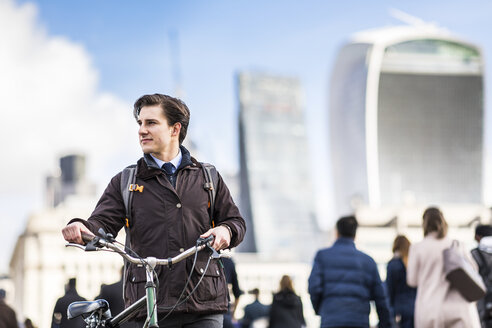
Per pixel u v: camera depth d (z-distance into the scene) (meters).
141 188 4.58
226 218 4.70
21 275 126.12
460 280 7.89
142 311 4.30
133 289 4.41
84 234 4.12
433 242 8.23
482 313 8.18
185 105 4.81
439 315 7.96
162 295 4.36
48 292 123.00
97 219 4.48
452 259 7.93
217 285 4.51
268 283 161.62
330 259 8.67
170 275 4.39
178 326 4.42
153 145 4.66
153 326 4.05
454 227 138.75
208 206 4.68
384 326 8.75
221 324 4.58
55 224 126.31
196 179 4.68
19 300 129.00
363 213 145.62
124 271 4.53
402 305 10.14
